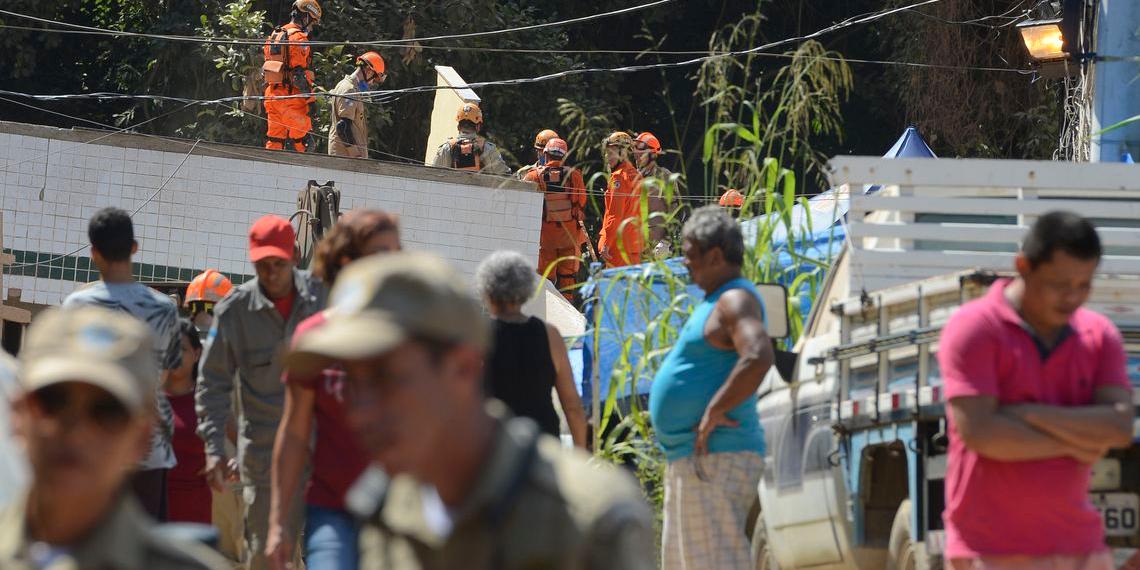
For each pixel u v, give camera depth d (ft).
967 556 27.86
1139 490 34.83
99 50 181.06
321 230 82.79
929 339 35.19
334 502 33.40
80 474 16.30
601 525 15.71
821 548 41.01
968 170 41.11
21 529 16.74
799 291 57.72
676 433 38.63
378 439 15.88
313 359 16.81
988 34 146.30
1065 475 27.40
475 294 40.42
